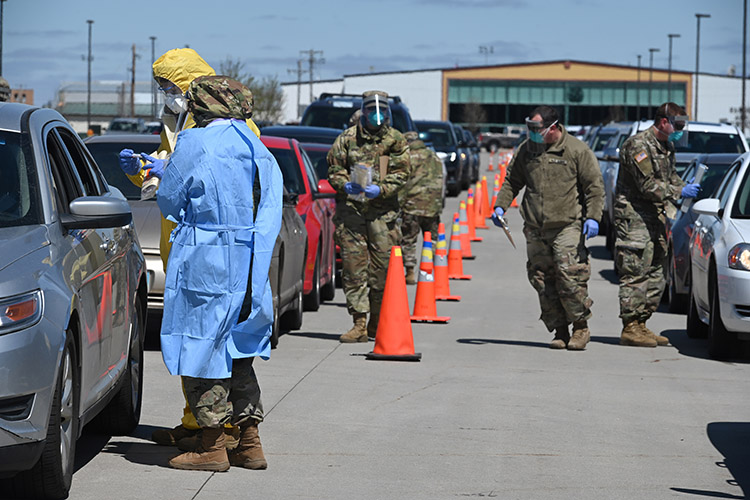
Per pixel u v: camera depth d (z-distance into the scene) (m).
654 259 16.17
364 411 11.36
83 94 151.88
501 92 175.12
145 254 14.55
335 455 9.59
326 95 34.59
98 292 8.66
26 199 8.29
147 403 11.53
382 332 14.55
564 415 11.38
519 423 10.95
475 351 15.41
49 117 9.39
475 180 68.75
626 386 13.05
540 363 14.52
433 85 176.25
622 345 16.30
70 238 8.36
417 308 18.42
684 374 13.98
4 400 7.19
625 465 9.45
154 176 9.35
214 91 8.57
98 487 8.41
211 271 8.45
